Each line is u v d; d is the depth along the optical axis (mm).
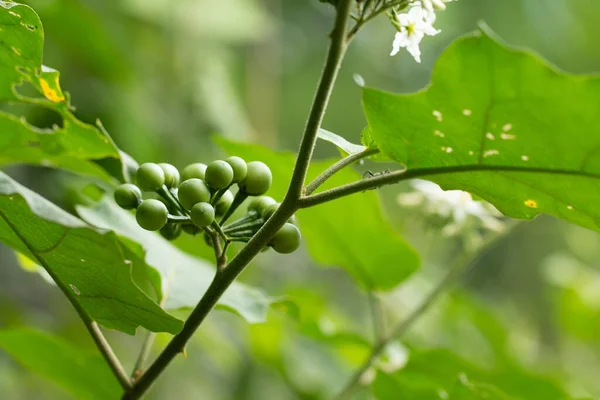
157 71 1873
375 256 1184
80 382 1139
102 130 1030
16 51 977
